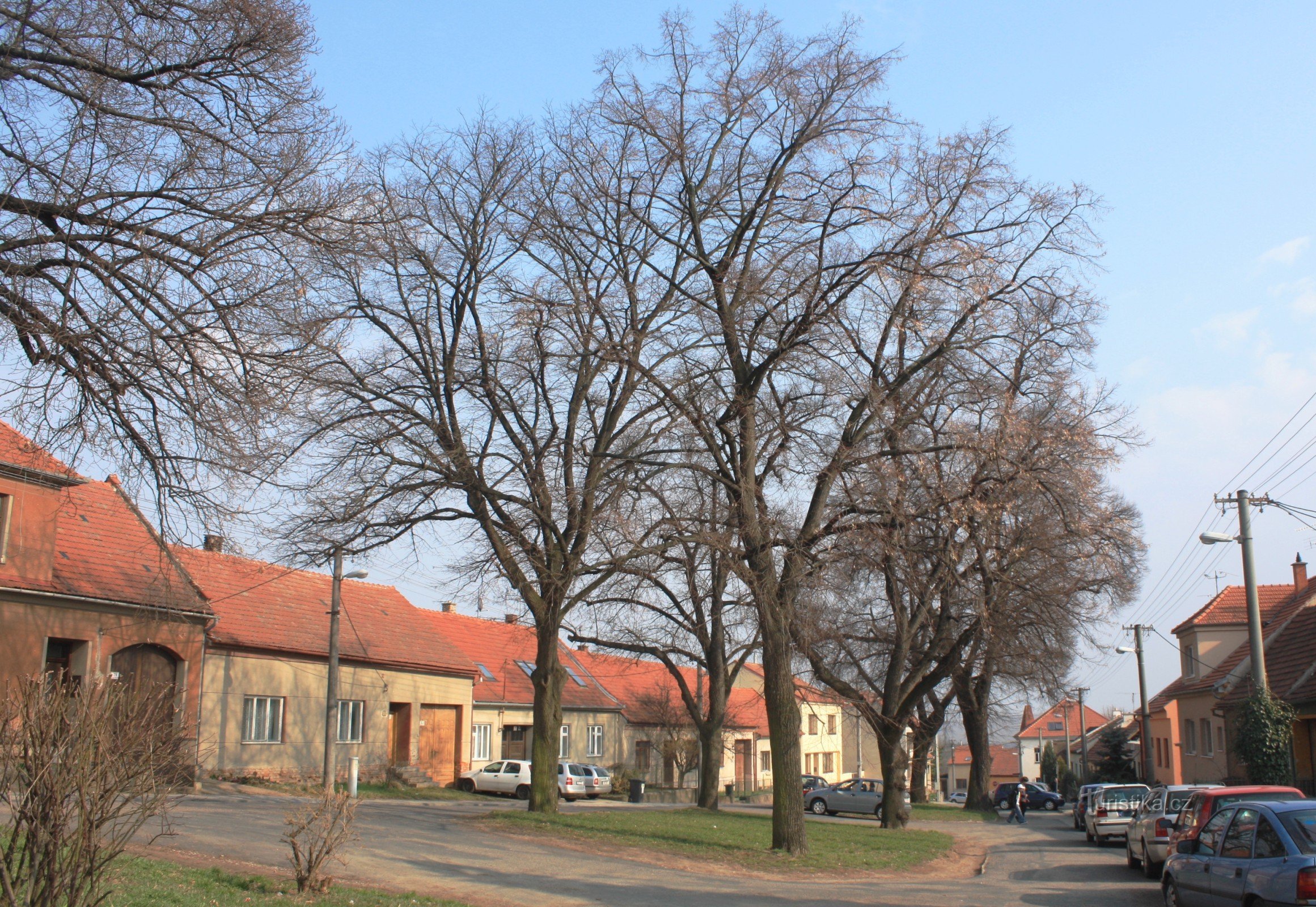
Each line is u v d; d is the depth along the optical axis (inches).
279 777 1171.9
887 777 1117.7
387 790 1284.4
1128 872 761.6
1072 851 960.9
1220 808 482.6
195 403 455.8
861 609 1221.7
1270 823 406.9
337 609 1049.5
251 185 486.6
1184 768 1606.8
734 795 2268.7
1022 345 736.3
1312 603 1228.5
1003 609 954.7
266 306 490.0
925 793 2081.7
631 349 712.4
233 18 466.0
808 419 759.7
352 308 799.1
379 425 801.6
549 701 874.1
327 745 1028.5
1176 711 1747.0
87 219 443.2
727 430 725.3
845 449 717.9
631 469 739.4
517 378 842.8
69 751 288.7
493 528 823.7
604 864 642.8
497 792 1453.0
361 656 1314.0
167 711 340.5
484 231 828.6
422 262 796.6
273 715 1183.6
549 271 797.2
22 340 440.8
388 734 1406.3
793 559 724.0
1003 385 741.9
